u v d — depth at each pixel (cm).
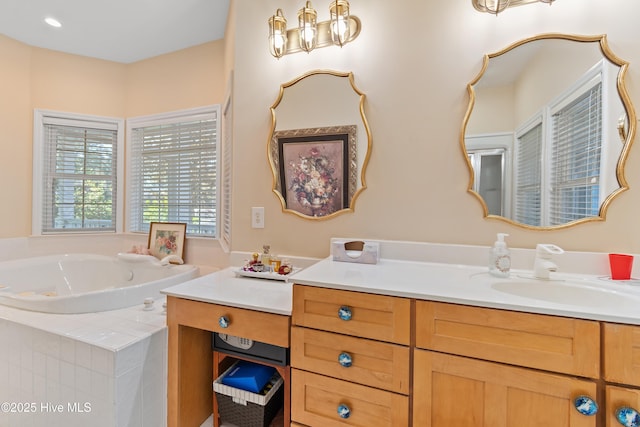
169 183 266
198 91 255
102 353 116
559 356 78
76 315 148
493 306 84
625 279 108
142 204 279
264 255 155
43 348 131
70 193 273
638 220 113
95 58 276
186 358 132
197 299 123
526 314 81
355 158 151
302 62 160
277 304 113
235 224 176
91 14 216
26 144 256
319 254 158
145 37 245
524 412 81
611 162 116
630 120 113
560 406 78
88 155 278
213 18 220
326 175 156
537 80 124
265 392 131
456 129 135
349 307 98
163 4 206
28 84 257
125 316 149
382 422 95
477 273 117
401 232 144
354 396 98
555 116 122
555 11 121
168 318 129
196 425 138
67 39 248
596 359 76
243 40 173
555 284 108
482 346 85
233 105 175
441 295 89
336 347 100
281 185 165
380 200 147
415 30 140
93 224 280
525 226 126
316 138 158
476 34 131
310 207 160
